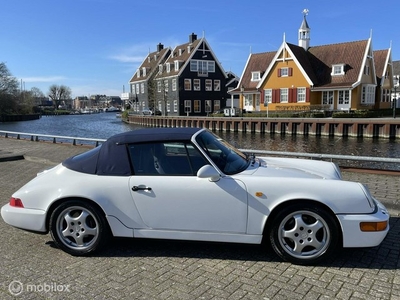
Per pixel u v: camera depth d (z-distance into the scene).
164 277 3.19
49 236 4.32
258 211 3.37
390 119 28.08
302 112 36.34
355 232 3.20
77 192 3.62
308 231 3.31
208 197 3.45
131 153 3.74
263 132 35.41
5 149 12.81
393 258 3.47
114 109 162.88
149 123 51.75
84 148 12.80
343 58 38.75
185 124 43.91
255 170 3.67
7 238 4.25
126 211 3.62
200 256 3.63
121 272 3.31
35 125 59.62
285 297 2.80
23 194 3.81
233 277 3.16
